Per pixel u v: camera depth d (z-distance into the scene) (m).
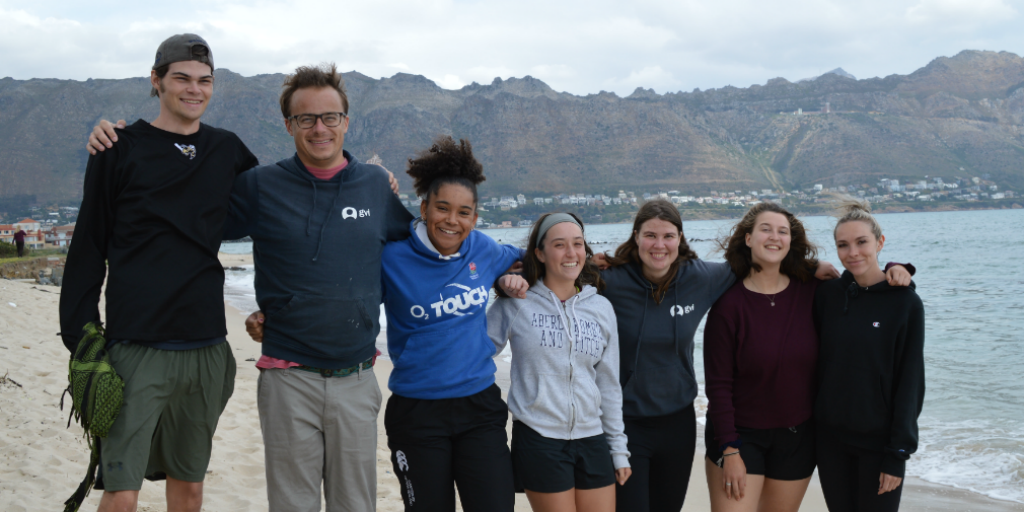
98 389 2.36
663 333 3.21
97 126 2.50
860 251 3.04
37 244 56.62
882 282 3.03
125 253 2.47
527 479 2.94
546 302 3.09
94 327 2.47
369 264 2.79
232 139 2.82
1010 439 6.89
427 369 2.85
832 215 3.26
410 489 2.85
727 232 3.47
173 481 2.83
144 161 2.52
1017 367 10.62
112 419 2.39
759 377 3.18
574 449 2.97
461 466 2.86
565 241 3.00
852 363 3.06
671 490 3.29
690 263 3.27
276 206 2.73
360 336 2.74
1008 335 13.66
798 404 3.18
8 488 3.86
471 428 2.87
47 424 5.17
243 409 6.89
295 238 2.70
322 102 2.74
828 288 3.24
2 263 22.08
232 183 2.74
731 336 3.22
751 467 3.19
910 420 2.94
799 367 3.17
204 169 2.64
